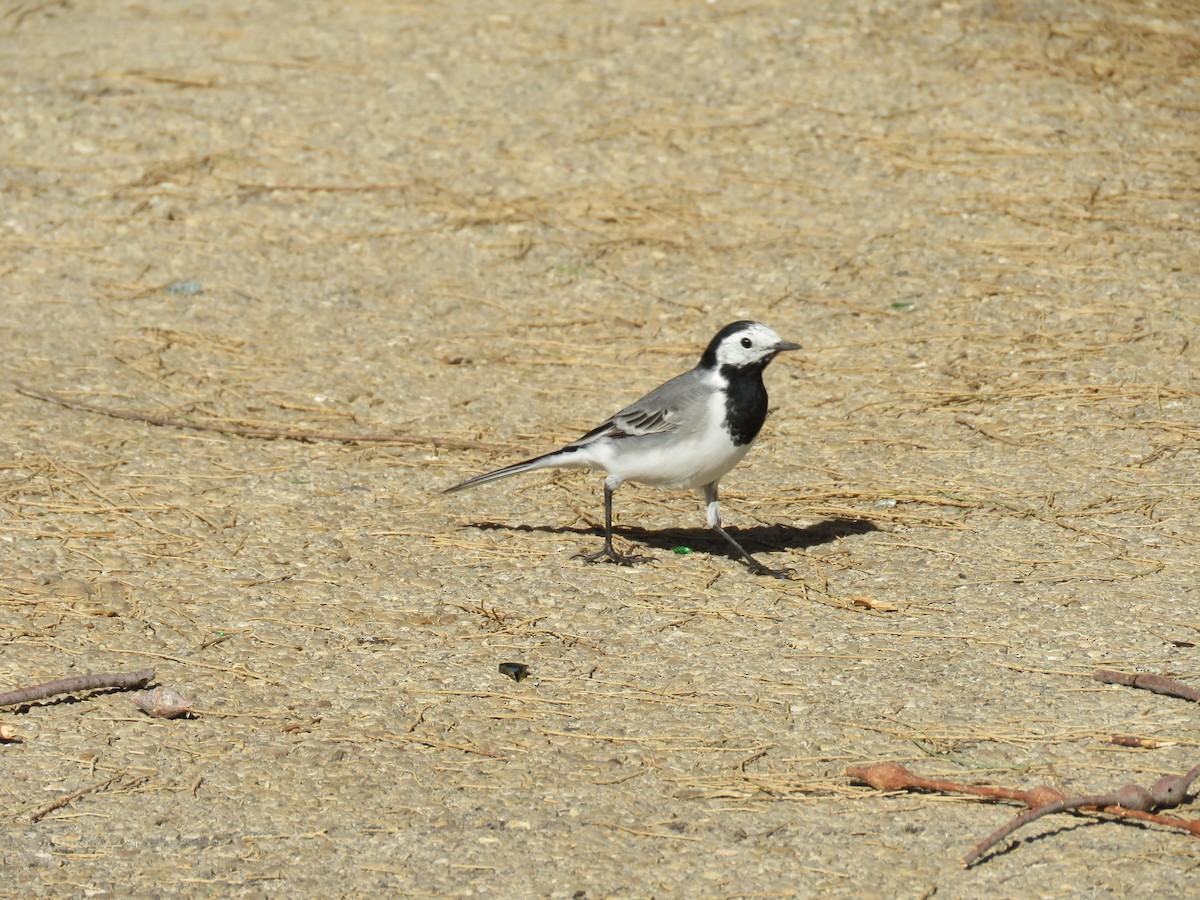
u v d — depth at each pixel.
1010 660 9.86
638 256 17.23
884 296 16.20
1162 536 11.55
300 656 10.17
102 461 13.26
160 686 9.78
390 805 8.46
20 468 13.03
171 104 20.62
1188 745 8.73
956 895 7.50
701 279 16.75
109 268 17.22
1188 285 15.84
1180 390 14.00
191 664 10.07
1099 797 7.91
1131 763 8.57
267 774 8.79
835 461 13.32
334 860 7.98
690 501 12.83
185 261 17.36
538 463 11.75
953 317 15.71
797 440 13.77
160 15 24.27
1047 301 15.80
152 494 12.68
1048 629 10.26
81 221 18.12
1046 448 13.23
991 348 15.08
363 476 13.17
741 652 10.15
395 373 15.15
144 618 10.70
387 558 11.67
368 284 16.92
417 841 8.12
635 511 12.66
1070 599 10.66
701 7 22.78
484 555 11.74
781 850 7.95
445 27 22.84
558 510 12.68
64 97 20.78
